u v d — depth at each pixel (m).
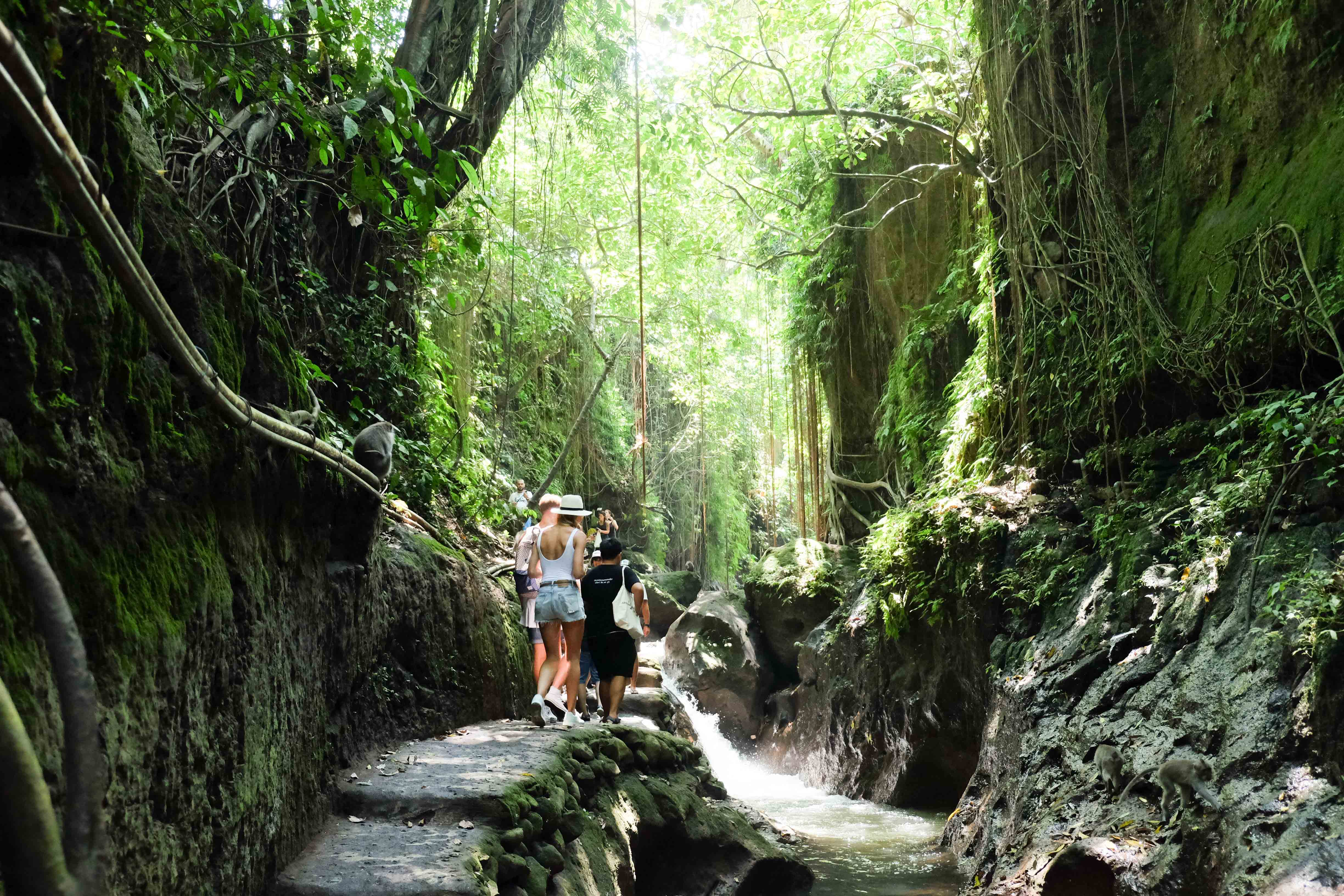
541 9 9.82
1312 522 5.94
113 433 2.94
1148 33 9.37
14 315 2.37
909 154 13.80
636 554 22.31
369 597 5.82
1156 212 8.95
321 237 8.20
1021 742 7.40
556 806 5.46
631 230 18.78
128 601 2.77
